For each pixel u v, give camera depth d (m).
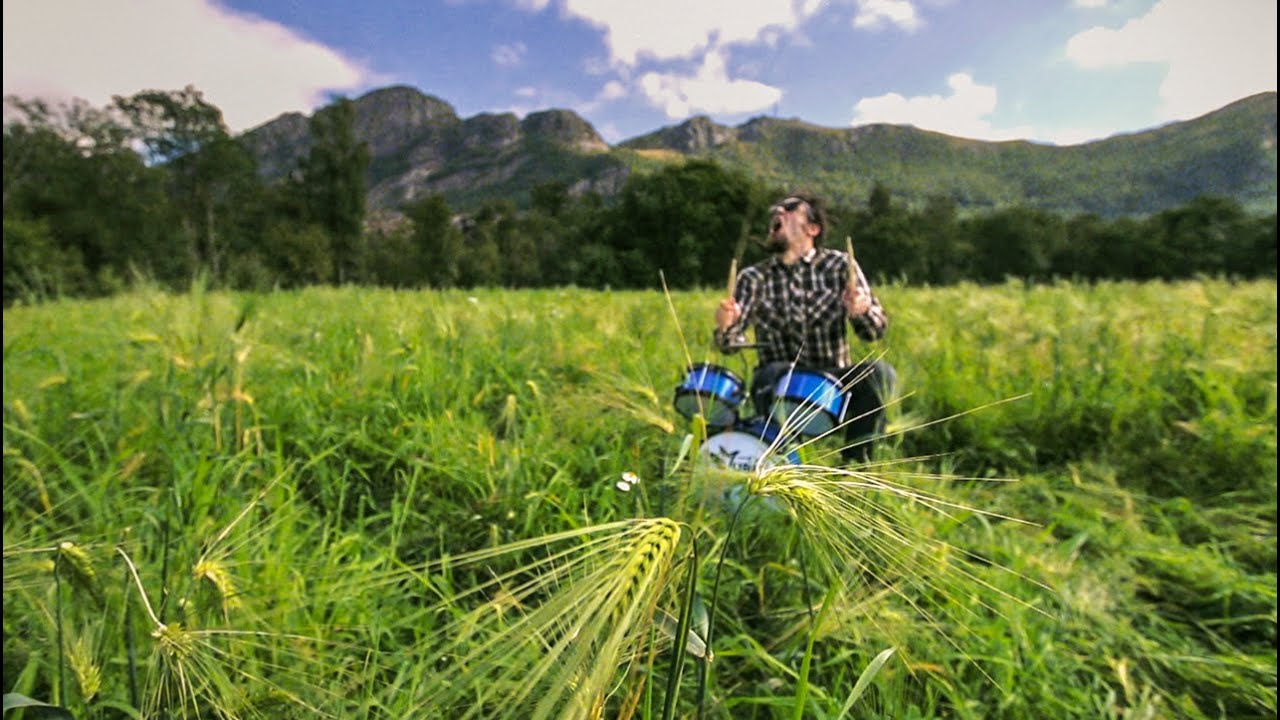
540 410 3.25
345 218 77.00
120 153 52.12
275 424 3.12
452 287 11.48
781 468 0.80
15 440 2.70
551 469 2.76
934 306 7.40
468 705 1.00
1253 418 3.73
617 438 2.77
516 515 2.44
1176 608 2.33
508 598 0.72
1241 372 4.26
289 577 1.83
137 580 0.99
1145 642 1.98
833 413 2.32
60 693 1.32
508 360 4.12
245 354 2.96
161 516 2.03
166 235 51.81
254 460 2.62
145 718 0.97
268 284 8.70
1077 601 2.09
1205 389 3.95
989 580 2.04
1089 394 4.03
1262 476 3.18
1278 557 2.51
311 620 1.62
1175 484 3.28
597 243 58.84
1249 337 5.03
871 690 1.58
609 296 8.92
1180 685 1.94
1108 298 7.93
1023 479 3.23
